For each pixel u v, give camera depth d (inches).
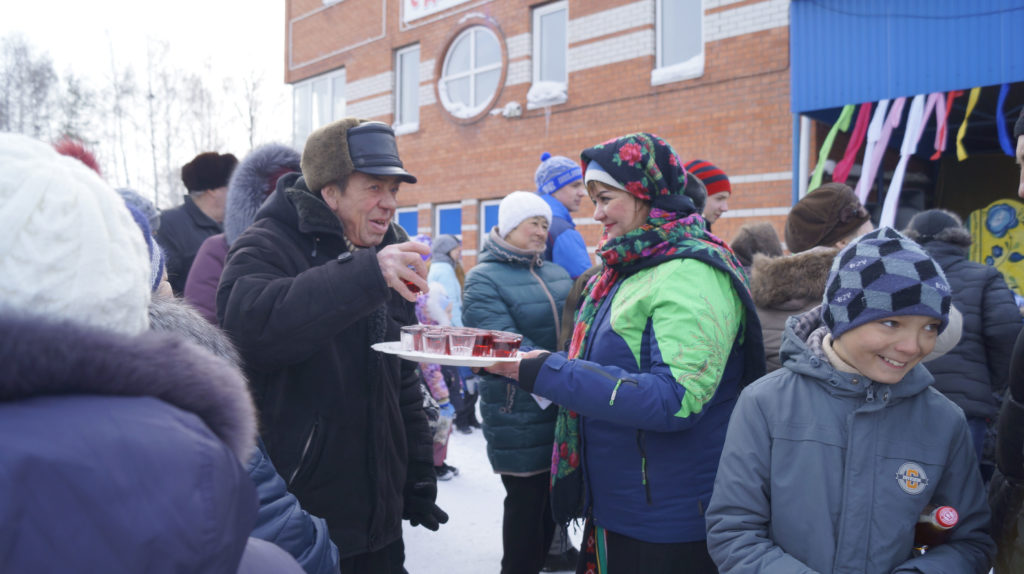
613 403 60.3
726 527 56.4
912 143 221.0
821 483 54.1
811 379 57.3
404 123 477.1
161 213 148.6
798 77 246.1
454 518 155.9
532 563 108.1
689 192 81.7
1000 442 60.5
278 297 62.1
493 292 113.3
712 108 314.0
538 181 157.6
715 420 67.1
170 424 19.4
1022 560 57.7
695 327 61.0
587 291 79.1
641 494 66.2
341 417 69.1
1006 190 309.4
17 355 17.4
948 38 215.8
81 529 16.9
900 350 51.1
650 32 337.1
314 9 533.0
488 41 418.3
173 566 17.9
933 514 52.6
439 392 181.0
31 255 19.2
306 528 41.4
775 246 133.2
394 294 81.7
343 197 72.2
